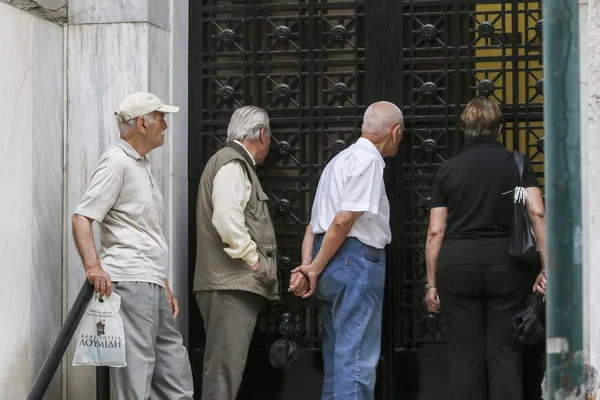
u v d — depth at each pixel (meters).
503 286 17.11
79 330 16.88
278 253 20.25
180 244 19.94
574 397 9.12
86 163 19.20
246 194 18.34
